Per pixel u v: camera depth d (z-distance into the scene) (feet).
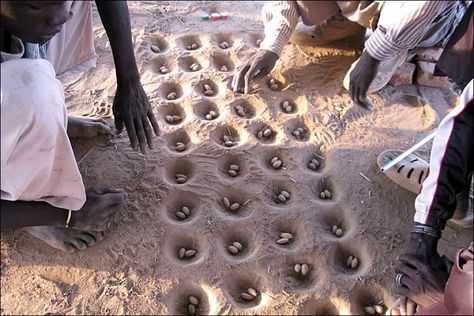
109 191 6.78
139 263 6.52
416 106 8.83
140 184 7.31
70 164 5.66
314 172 7.73
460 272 5.34
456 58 7.60
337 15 9.14
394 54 7.99
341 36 9.62
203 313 6.24
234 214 7.16
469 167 6.18
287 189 7.48
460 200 6.68
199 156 7.70
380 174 7.67
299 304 6.23
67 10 5.04
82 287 6.29
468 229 7.20
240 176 7.57
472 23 7.24
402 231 7.05
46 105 5.06
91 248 6.63
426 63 8.96
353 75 8.28
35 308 6.09
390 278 6.54
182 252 6.70
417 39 7.72
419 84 9.20
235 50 9.53
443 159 6.09
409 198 7.43
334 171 7.68
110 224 6.84
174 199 7.22
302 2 8.59
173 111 8.46
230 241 6.93
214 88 8.87
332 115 8.52
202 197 7.22
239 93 8.71
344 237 6.99
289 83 9.03
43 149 5.26
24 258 6.53
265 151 7.88
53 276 6.38
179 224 6.94
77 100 8.47
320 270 6.61
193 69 9.15
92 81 8.82
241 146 7.89
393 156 7.84
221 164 7.68
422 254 6.07
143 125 6.92
